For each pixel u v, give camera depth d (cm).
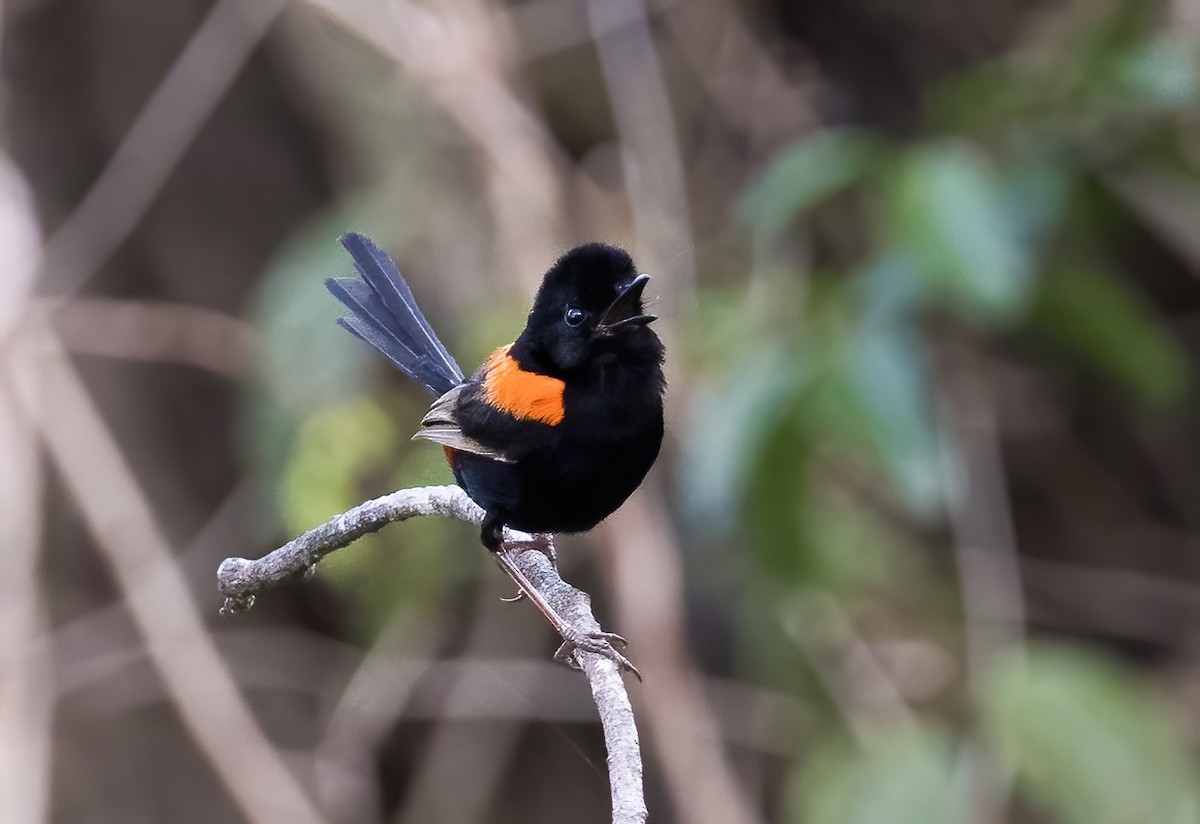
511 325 1151
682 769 1138
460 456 764
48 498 1330
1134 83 1048
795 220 1285
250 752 1230
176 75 1310
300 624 1394
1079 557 1575
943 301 1101
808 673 1243
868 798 1034
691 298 1144
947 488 1167
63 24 1348
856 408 959
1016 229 1061
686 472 1105
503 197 1184
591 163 1320
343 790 1284
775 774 1343
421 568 1225
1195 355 1491
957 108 1092
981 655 1208
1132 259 1459
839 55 1429
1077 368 1455
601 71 1351
